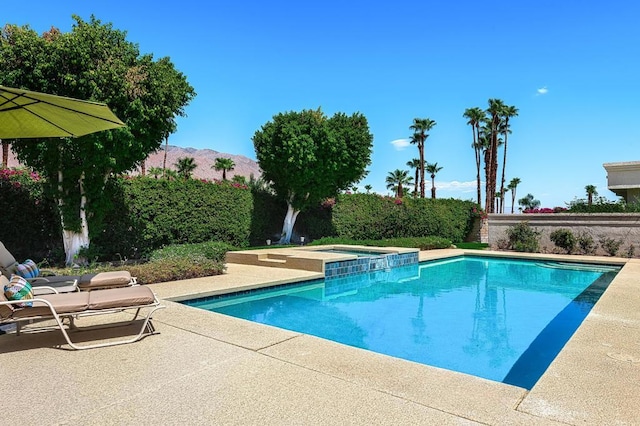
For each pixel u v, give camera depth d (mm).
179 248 11695
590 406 2873
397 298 8773
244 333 4707
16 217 11367
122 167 10852
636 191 21781
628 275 10188
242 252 12359
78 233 10734
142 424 2586
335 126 18609
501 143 46656
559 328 6496
